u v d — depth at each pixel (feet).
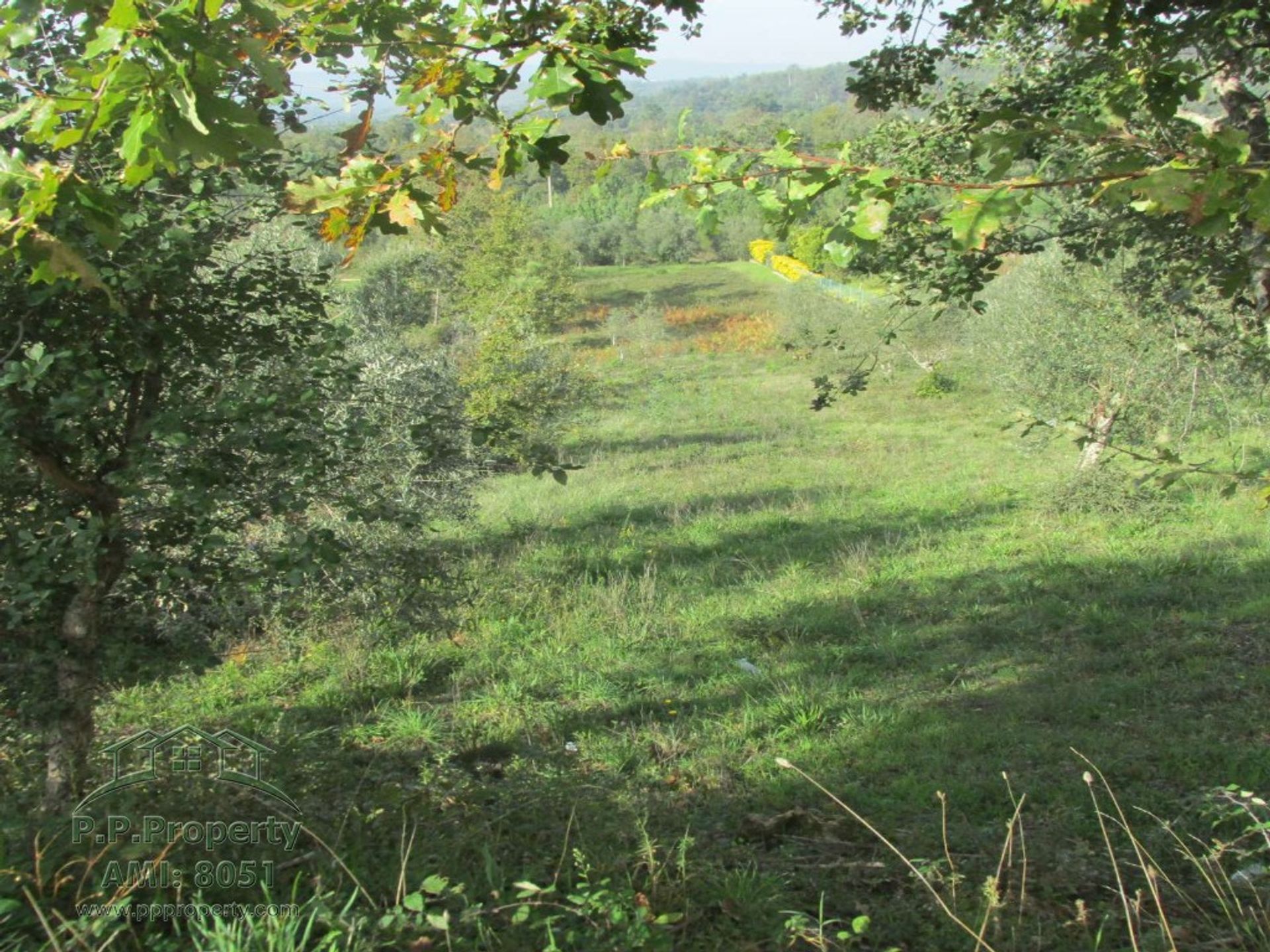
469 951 10.05
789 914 13.06
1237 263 10.30
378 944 9.46
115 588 16.29
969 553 44.11
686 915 12.33
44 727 15.07
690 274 222.89
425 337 61.31
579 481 65.82
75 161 7.74
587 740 24.08
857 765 22.22
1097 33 11.25
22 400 14.10
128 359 15.15
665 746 23.36
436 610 21.86
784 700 26.21
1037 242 17.78
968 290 18.22
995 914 12.82
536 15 9.72
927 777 20.95
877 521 51.78
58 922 9.06
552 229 231.50
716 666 30.42
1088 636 32.12
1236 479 10.52
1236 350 17.61
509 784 17.72
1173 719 24.22
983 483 59.98
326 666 29.27
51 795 14.38
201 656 16.47
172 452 14.75
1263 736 22.67
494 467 48.26
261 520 15.88
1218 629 31.76
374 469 19.44
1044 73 17.13
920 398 100.99
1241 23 11.42
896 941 12.83
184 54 6.83
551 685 28.89
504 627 33.88
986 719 24.95
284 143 17.03
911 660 30.78
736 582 40.81
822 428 90.74
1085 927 12.96
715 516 53.83
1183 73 10.02
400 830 13.62
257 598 17.61
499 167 8.89
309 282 17.33
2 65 12.46
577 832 15.06
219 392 15.38
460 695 27.86
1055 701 25.93
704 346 151.33
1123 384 46.83
